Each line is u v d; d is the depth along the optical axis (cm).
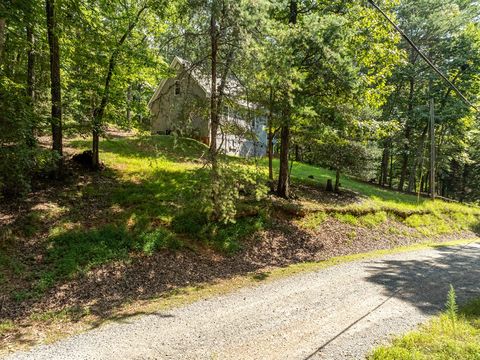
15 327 533
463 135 2802
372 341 489
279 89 944
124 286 719
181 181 1250
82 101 1131
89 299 653
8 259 697
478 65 2273
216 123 925
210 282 785
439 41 2488
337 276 841
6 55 1034
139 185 1166
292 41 1030
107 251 804
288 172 1455
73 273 710
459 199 3606
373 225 1441
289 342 484
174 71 1409
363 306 636
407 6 2503
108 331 519
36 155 829
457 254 1197
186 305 632
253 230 1110
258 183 966
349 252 1163
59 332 522
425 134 2633
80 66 1106
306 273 867
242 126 960
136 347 466
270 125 1219
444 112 2412
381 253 1144
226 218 920
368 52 1385
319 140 1413
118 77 1194
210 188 892
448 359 412
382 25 1324
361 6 1278
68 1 948
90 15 1098
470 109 2317
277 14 1307
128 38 1236
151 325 540
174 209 1054
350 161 1628
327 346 473
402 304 653
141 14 1215
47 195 967
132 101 1282
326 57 1086
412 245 1351
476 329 516
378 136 1570
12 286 639
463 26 2412
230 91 902
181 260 873
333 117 1254
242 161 1016
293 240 1141
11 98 840
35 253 739
